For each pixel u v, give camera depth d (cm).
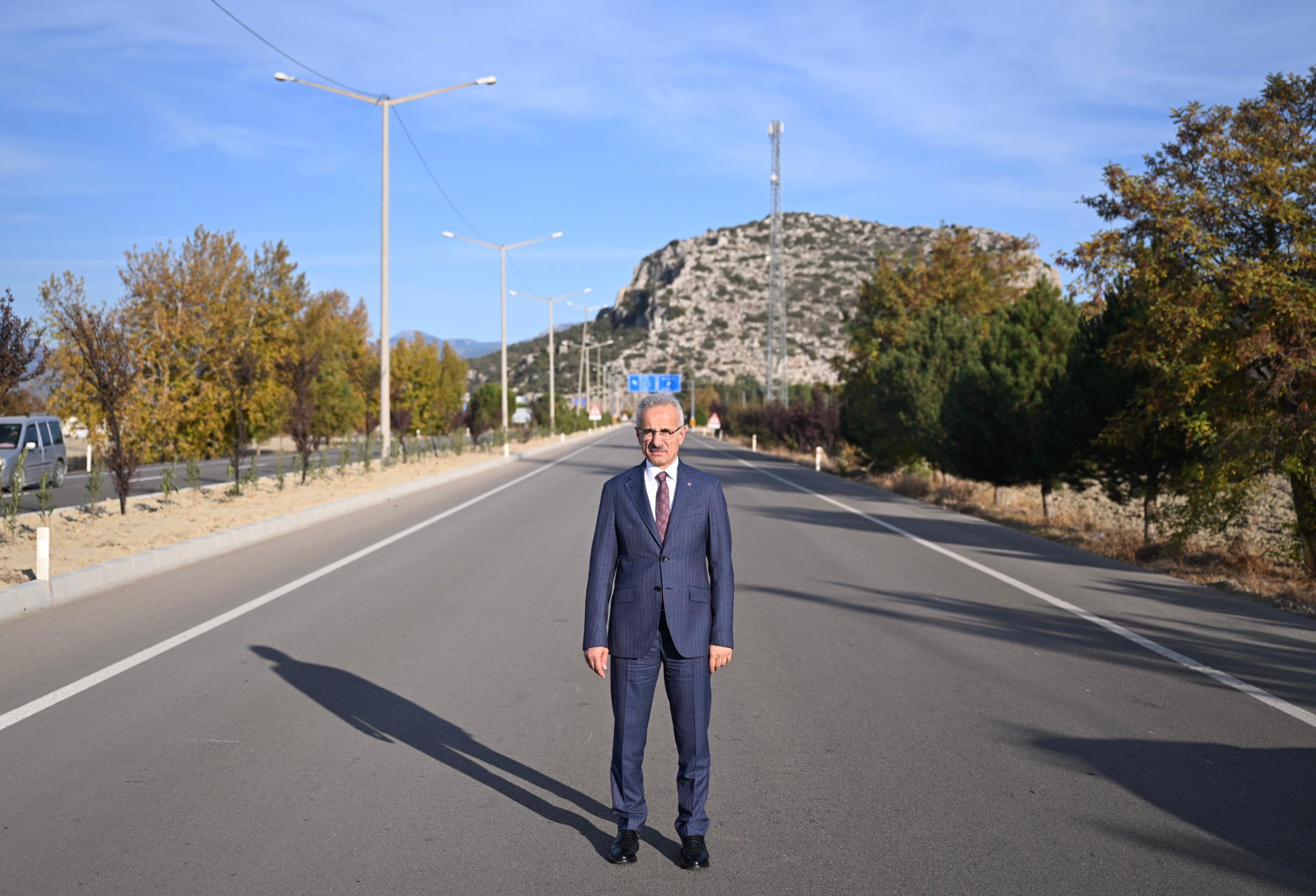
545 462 4244
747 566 1314
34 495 2323
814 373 18162
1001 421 2352
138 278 3544
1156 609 1014
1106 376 1877
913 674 748
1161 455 1761
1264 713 648
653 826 470
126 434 3020
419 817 471
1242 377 1446
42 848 432
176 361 3544
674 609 433
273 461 4156
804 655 812
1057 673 750
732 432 9488
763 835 452
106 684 698
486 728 611
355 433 6175
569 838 450
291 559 1339
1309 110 1398
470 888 398
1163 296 1417
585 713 643
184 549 1302
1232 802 493
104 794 495
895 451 3366
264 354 3819
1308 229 1347
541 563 1309
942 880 407
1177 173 1439
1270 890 398
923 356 3219
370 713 637
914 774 533
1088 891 397
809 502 2380
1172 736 598
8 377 1500
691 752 434
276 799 491
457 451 4316
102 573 1098
